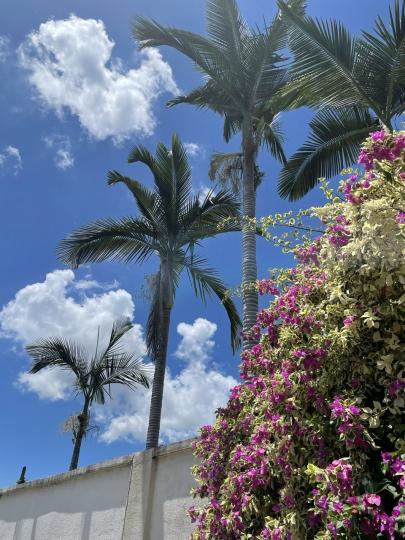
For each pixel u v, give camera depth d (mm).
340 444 2607
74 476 7066
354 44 7578
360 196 2693
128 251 11867
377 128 8766
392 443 2457
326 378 2762
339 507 2275
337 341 2688
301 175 9227
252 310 7730
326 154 9133
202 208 11867
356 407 2486
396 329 2574
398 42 7344
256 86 9664
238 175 10406
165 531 5152
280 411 2916
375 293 2627
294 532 2676
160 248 11797
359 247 2609
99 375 13562
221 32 9641
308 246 3639
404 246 2510
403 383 2447
